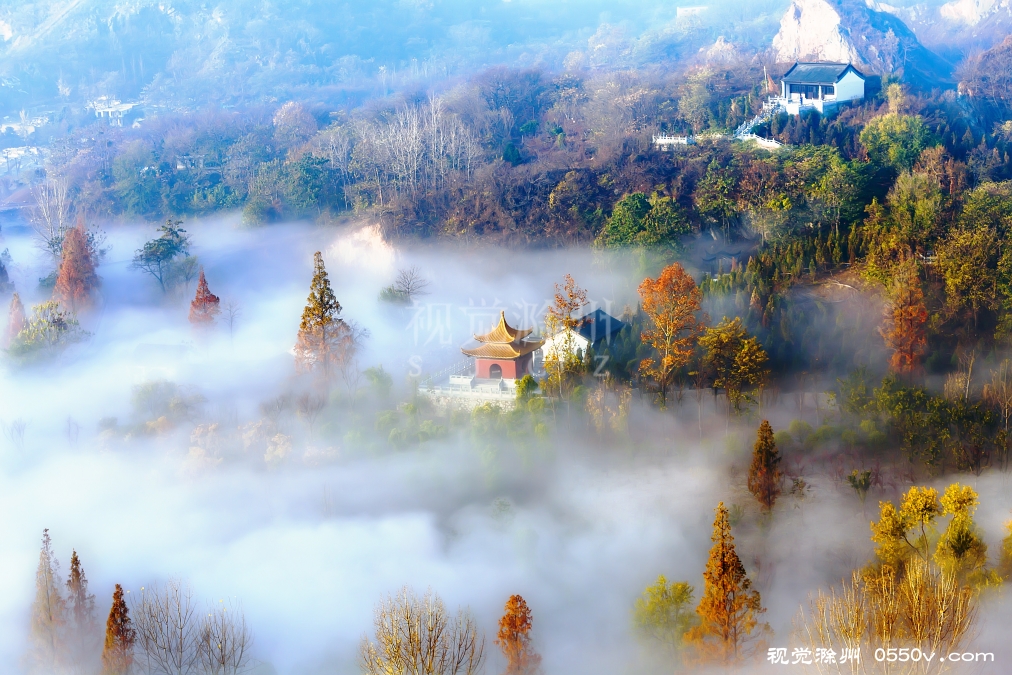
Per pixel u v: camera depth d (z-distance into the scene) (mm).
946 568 63500
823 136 165750
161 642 66500
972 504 66000
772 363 104250
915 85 194875
